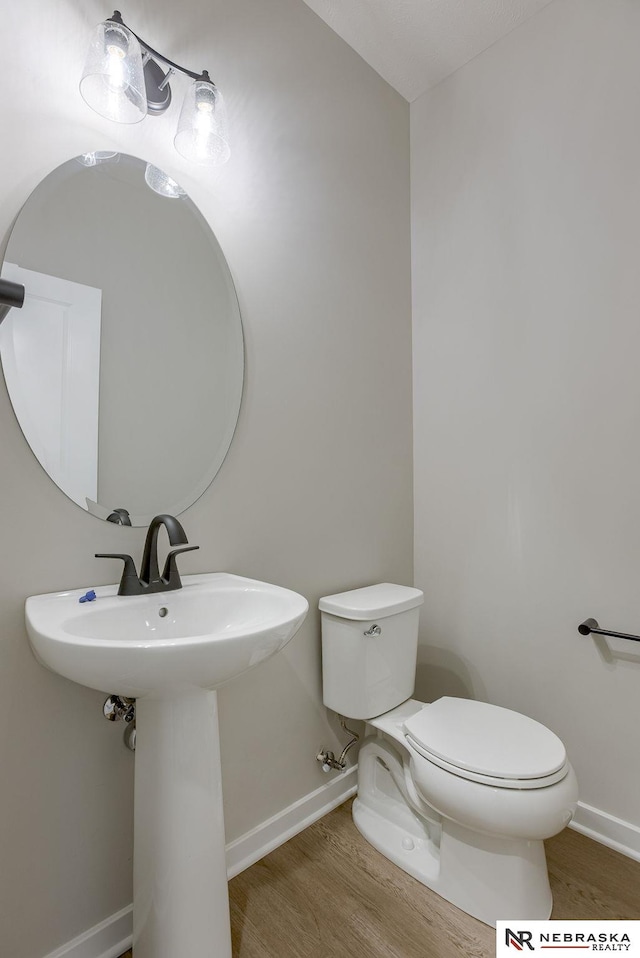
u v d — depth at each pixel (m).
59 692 1.07
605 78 1.55
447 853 1.27
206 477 1.35
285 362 1.57
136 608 1.06
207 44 1.37
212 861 1.00
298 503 1.60
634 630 1.47
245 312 1.46
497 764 1.15
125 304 1.21
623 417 1.50
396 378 2.01
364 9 1.69
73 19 1.11
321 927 1.19
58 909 1.06
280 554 1.54
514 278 1.77
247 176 1.47
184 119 1.21
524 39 1.74
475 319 1.88
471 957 1.11
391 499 1.97
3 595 1.01
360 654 1.49
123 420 1.20
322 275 1.70
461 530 1.92
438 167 2.01
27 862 1.02
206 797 1.00
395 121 2.04
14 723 1.02
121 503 1.19
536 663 1.69
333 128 1.76
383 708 1.55
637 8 1.49
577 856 1.43
